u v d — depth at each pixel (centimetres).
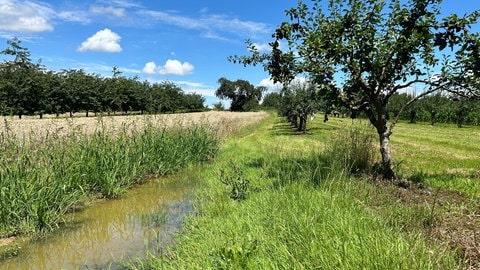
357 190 751
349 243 437
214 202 776
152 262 534
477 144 2333
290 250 461
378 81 956
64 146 1016
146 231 715
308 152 1381
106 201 965
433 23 877
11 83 4100
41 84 4450
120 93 6116
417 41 884
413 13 843
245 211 684
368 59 935
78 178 938
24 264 591
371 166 994
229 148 1855
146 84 7350
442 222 602
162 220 769
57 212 823
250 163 1295
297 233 504
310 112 2998
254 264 433
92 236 709
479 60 826
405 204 719
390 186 862
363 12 948
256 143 2055
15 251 642
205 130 1752
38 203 746
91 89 5453
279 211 622
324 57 950
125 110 6400
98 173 1015
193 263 471
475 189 870
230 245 482
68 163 937
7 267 582
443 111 5169
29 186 777
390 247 412
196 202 855
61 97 4809
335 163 849
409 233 507
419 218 599
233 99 13300
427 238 513
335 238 452
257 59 1084
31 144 940
